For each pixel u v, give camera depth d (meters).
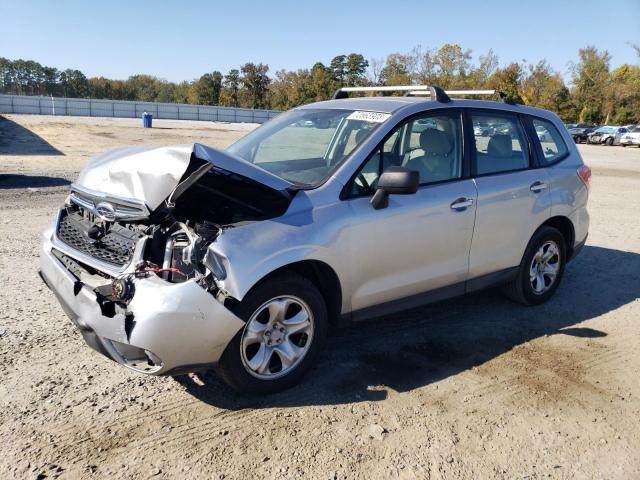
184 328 3.02
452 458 3.03
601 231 9.11
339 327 3.88
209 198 3.51
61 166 14.72
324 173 3.88
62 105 58.72
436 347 4.39
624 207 11.67
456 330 4.74
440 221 4.19
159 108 62.97
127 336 3.01
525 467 3.00
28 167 14.09
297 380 3.64
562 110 76.56
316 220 3.55
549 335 4.73
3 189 10.48
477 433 3.27
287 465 2.89
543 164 5.21
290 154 4.38
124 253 3.27
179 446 3.00
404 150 4.16
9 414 3.19
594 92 75.94
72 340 4.18
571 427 3.39
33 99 57.50
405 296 4.16
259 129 5.09
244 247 3.21
